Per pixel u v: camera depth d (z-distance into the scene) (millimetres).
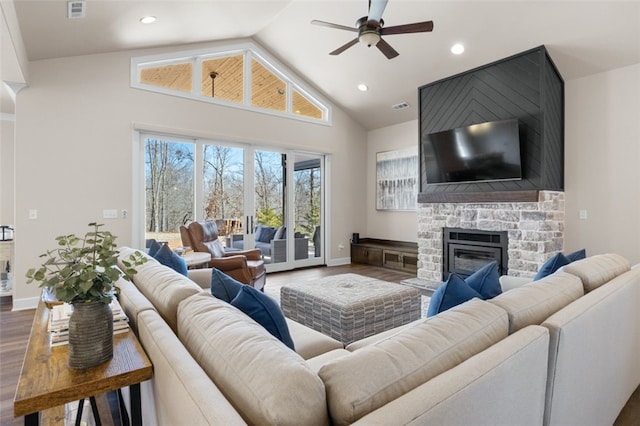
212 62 5246
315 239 6504
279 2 4309
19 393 959
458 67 4727
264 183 5801
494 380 891
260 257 4637
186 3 3594
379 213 6930
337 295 2771
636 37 3549
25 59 3547
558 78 4297
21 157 3758
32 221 3811
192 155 5055
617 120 3953
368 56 5055
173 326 1356
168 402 902
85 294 1117
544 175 4016
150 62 4629
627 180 3883
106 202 4242
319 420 744
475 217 4621
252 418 743
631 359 1901
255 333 970
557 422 1208
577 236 4242
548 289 1489
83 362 1097
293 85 6145
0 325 3240
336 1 4297
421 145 5363
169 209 4832
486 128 4367
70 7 2973
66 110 3992
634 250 3838
